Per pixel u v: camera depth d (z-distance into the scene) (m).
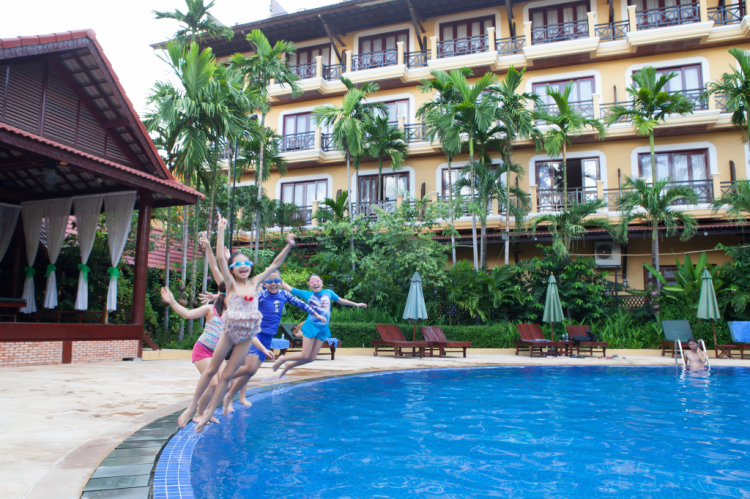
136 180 10.88
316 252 20.78
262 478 2.85
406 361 12.23
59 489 2.50
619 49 20.12
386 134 19.80
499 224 19.28
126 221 11.75
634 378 9.02
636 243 19.92
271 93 23.61
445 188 21.92
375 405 5.71
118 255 11.68
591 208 16.58
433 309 17.00
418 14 22.95
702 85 19.59
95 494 2.45
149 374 8.10
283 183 24.27
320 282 6.14
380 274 16.61
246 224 20.00
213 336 4.19
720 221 18.50
